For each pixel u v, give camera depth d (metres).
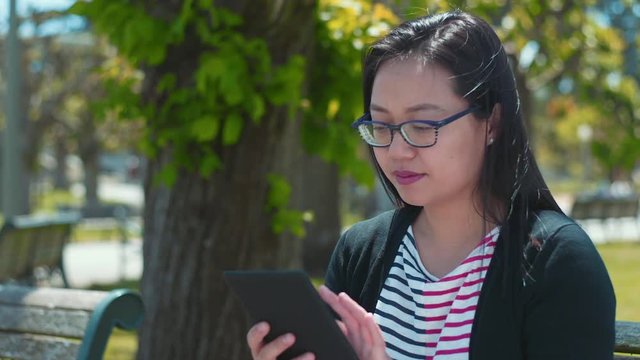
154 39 3.85
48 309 2.73
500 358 1.74
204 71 3.70
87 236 18.91
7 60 8.62
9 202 8.62
